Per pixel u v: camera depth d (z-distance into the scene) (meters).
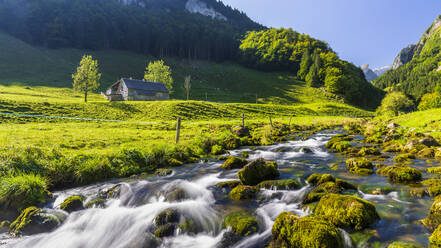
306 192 7.41
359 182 8.16
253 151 15.89
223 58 179.25
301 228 4.67
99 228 6.25
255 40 198.12
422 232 4.86
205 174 10.41
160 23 189.62
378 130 24.34
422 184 7.50
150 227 6.05
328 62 137.00
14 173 8.21
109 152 12.27
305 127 33.88
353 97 117.62
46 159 9.88
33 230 6.04
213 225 5.95
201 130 26.31
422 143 13.77
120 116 38.69
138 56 150.50
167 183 8.92
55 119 30.27
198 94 100.81
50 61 104.31
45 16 147.12
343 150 14.91
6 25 136.75
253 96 106.44
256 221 5.91
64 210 6.93
